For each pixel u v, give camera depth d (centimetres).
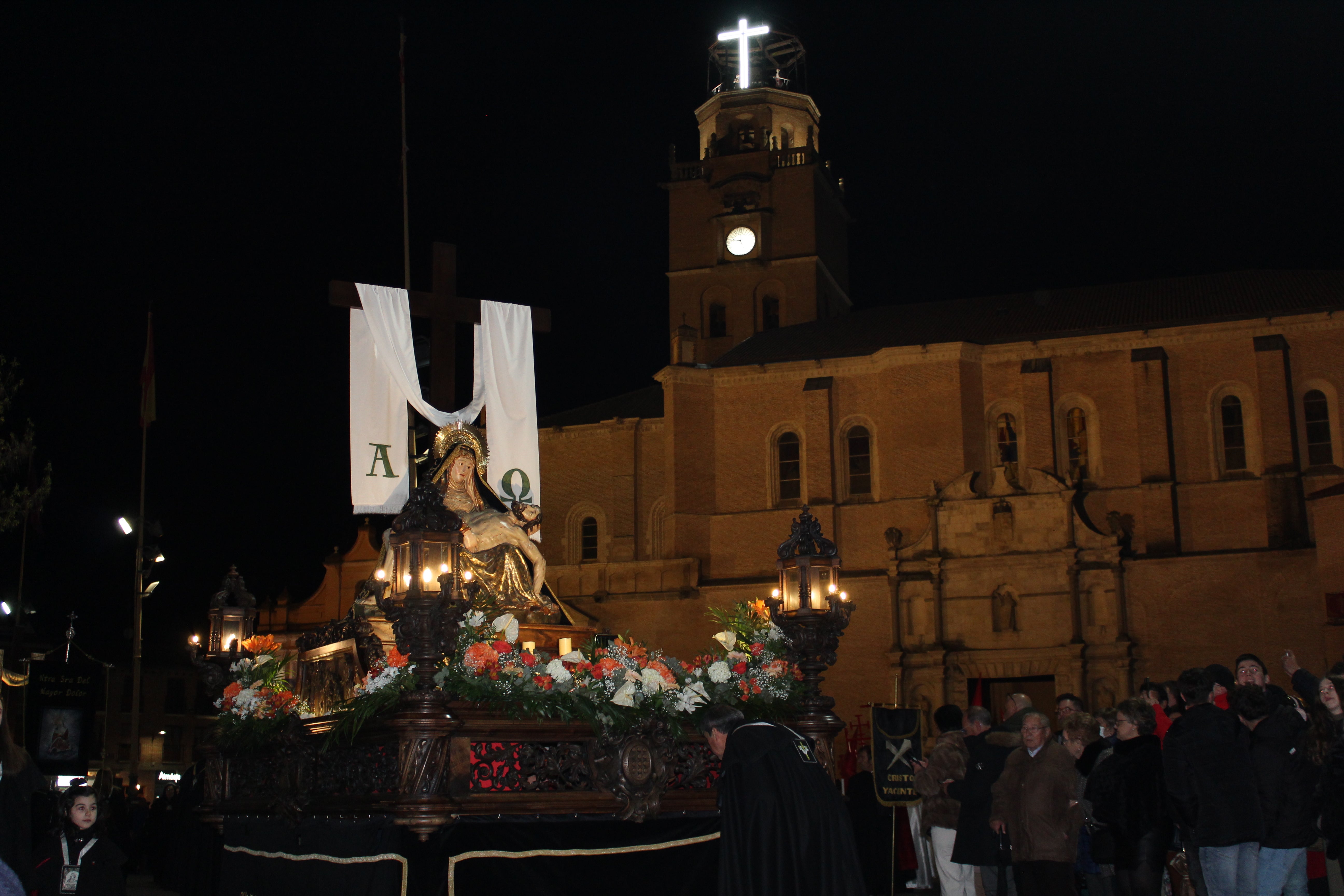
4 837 912
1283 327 5053
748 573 5481
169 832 2416
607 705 1152
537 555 1384
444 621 1060
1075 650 4750
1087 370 5247
